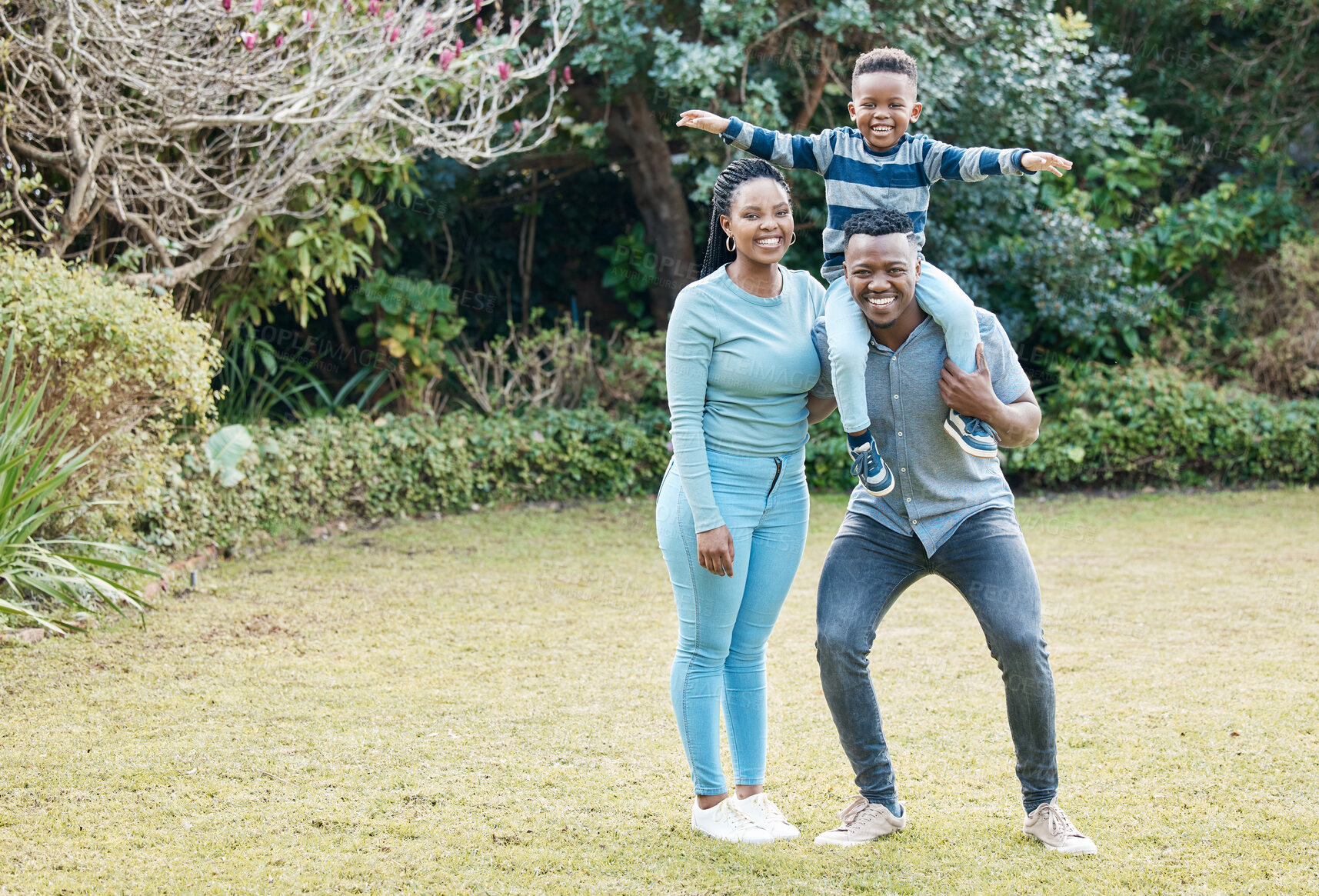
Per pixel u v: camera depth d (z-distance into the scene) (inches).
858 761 125.3
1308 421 367.2
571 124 394.3
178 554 255.8
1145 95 463.5
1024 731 121.2
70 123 255.9
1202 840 124.1
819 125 386.9
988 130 370.3
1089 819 130.0
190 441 267.6
